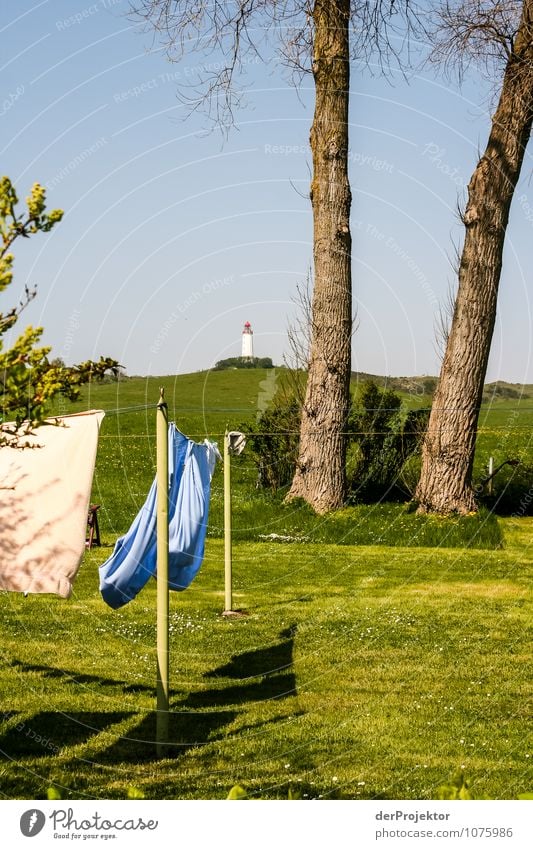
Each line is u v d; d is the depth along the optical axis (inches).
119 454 1003.3
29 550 270.7
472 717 297.3
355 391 841.5
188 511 375.6
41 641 395.2
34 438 271.9
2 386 159.3
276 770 251.4
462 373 749.9
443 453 749.3
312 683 337.1
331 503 764.6
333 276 772.0
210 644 394.6
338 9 754.2
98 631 415.2
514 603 476.1
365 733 282.5
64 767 252.7
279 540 686.5
